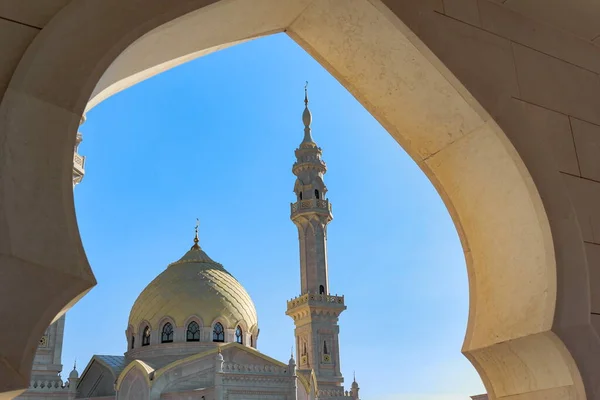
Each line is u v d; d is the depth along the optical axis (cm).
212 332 4838
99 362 4916
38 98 331
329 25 511
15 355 300
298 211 5459
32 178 321
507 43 543
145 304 4978
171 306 4872
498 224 525
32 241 314
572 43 595
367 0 470
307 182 5597
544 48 569
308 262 5309
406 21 480
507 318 497
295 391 4122
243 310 5062
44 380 4147
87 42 354
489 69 518
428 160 566
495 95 510
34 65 334
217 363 3981
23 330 305
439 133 541
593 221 513
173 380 4184
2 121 318
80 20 354
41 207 320
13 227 309
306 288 5231
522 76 537
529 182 494
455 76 495
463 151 534
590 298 478
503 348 493
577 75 583
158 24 382
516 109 518
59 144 333
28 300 310
